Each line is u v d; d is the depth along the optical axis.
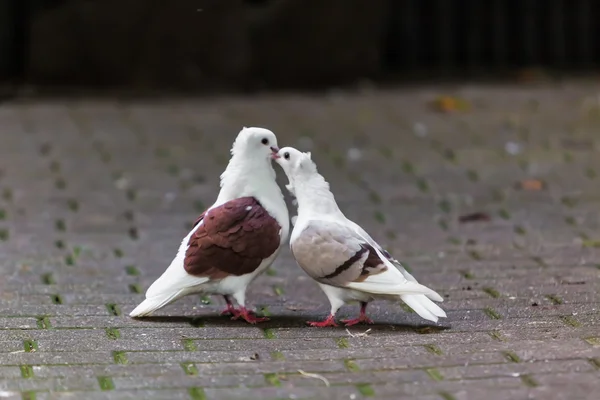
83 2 19.12
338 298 8.16
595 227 11.91
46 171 14.14
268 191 8.46
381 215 12.50
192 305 9.06
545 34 21.97
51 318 8.47
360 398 6.52
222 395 6.58
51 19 19.19
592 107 18.00
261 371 7.04
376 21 20.31
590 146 15.59
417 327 8.23
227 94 19.27
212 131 16.44
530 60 21.98
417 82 20.58
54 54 19.17
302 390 6.66
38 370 7.08
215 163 14.75
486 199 13.17
